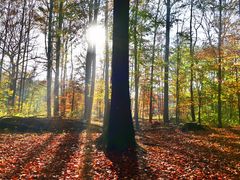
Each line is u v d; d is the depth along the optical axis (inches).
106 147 467.8
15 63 1483.8
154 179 340.5
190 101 1445.6
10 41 1432.1
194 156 491.8
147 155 459.8
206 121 1646.2
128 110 469.7
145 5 1052.5
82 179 333.7
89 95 1001.5
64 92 1706.4
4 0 1366.9
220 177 363.6
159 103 2539.4
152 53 1115.3
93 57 1019.9
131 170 373.1
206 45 1321.4
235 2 1111.6
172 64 1376.7
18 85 2192.4
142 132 898.7
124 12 469.1
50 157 438.3
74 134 716.7
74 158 432.1
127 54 471.5
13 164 394.9
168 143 645.3
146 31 945.5
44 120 823.1
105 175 350.6
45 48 1121.4
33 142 576.4
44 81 1894.7
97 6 922.1
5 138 626.2
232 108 1764.3
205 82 1423.5
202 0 1179.3
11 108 1224.2
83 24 1026.1
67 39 1111.0
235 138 748.6
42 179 331.6
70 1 975.6
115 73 470.0
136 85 1048.8
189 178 350.3
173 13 1099.3
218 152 543.8
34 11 1243.8
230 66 1091.3
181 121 1668.3
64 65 1683.1
